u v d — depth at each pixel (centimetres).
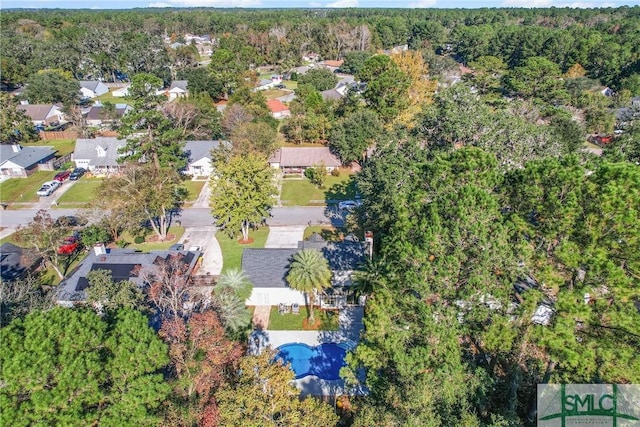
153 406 1884
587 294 2042
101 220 4347
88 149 6359
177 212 5241
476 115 4038
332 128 6981
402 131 4506
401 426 1733
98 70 12731
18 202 5397
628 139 4909
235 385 2073
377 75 7631
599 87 9588
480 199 2144
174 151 5806
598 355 1884
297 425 1914
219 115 7656
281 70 14000
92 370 1769
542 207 2089
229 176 4316
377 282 2455
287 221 5034
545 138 3731
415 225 2280
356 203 5369
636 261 1859
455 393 1877
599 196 1919
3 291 2673
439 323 1983
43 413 1650
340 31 16275
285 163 6412
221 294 2952
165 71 12469
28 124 7725
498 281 2025
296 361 2958
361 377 2778
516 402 2033
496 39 14050
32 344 1700
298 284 3164
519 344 2053
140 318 2055
